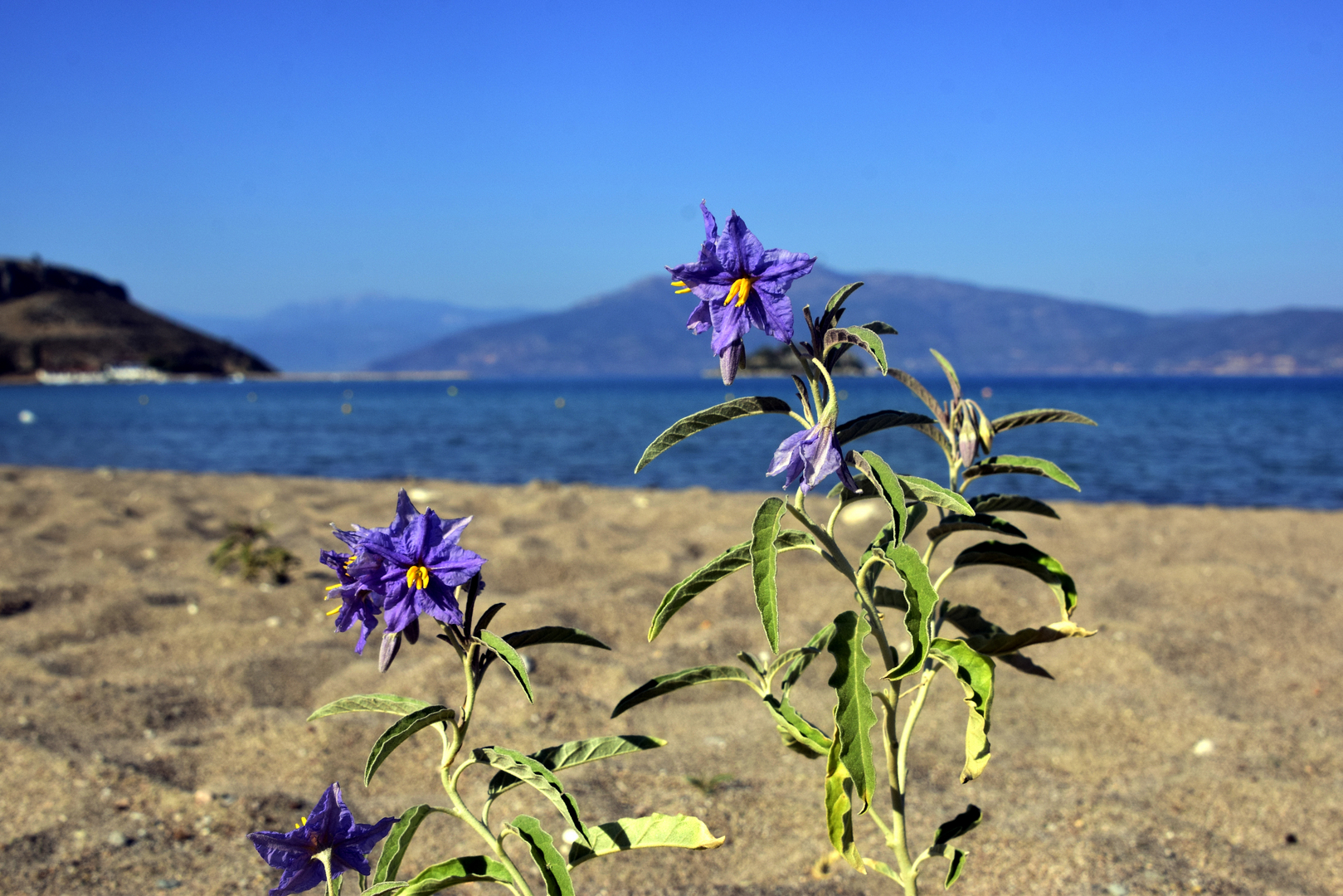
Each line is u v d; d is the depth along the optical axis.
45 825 3.13
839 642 1.55
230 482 12.95
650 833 1.66
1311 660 4.85
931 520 8.57
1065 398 60.62
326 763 3.71
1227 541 8.01
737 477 15.93
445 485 12.69
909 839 3.15
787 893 2.81
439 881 1.58
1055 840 3.11
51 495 10.55
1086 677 4.66
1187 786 3.47
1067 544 7.86
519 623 5.40
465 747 3.88
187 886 2.81
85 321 160.62
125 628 5.55
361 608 1.48
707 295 1.42
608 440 24.94
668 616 1.72
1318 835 3.09
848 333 1.43
